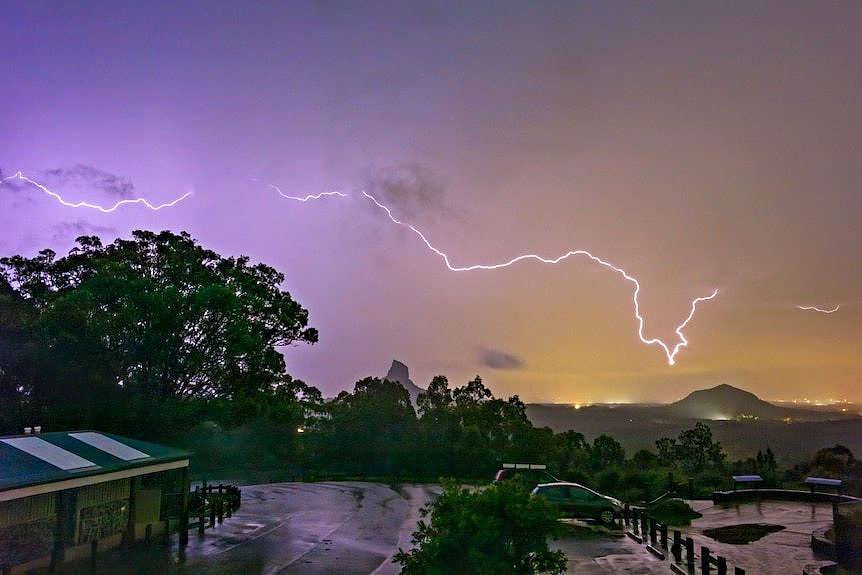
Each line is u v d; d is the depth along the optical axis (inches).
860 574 546.9
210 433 1920.5
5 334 1035.9
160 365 1134.4
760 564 604.4
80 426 1025.5
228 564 644.1
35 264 1205.7
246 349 1137.4
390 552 719.1
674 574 580.7
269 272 1369.3
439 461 1843.0
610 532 819.4
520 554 369.1
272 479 1772.9
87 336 1032.8
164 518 857.5
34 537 611.8
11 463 598.5
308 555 695.1
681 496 1151.6
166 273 1192.8
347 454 1941.4
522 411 2012.8
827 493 1083.3
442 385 2087.8
